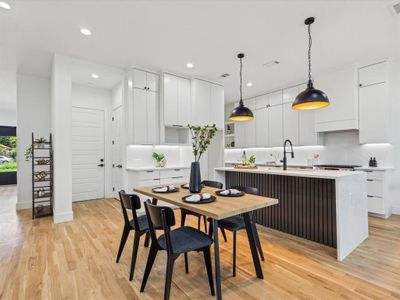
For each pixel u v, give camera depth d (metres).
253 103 6.34
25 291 1.84
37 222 3.65
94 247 2.69
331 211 2.66
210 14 2.67
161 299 1.75
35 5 2.46
